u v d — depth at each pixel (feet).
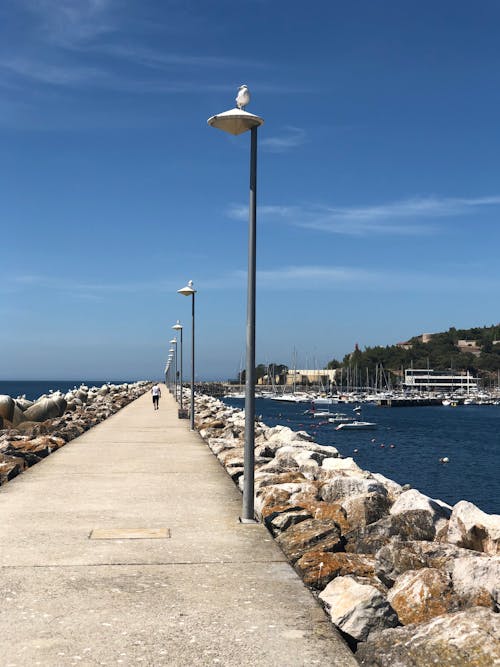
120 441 70.49
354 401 582.76
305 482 39.32
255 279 32.04
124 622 18.03
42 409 113.29
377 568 23.30
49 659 15.71
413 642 15.42
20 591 20.52
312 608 19.12
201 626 17.76
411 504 30.76
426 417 407.64
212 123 31.53
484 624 15.60
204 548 25.67
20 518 31.01
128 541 26.68
